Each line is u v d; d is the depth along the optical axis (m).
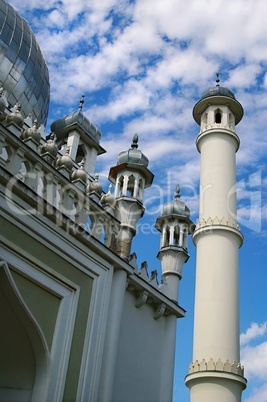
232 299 12.31
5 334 9.72
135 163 13.52
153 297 12.67
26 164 10.27
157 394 12.08
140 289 12.27
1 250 9.17
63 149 16.05
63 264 10.31
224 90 15.78
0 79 16.78
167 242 15.08
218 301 12.20
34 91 17.97
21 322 9.50
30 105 17.89
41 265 9.75
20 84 17.34
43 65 18.72
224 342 11.68
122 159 13.69
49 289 9.89
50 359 9.48
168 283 14.20
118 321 11.03
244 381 11.34
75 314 10.20
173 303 13.27
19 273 9.44
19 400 9.32
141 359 11.92
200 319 12.13
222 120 15.36
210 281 12.50
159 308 12.83
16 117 11.06
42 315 9.70
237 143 15.17
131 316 12.02
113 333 10.84
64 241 10.35
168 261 14.61
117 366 11.11
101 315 10.73
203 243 13.20
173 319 13.30
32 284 9.70
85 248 10.82
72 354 9.89
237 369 11.35
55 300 10.08
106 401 10.13
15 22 17.78
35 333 9.49
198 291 12.60
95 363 10.20
